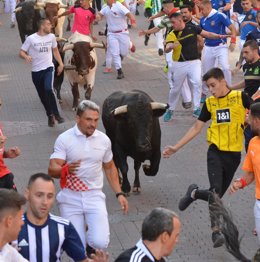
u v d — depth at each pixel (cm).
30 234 1061
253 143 1359
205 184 2009
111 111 1847
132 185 2006
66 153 1356
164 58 3812
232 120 1617
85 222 1377
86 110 1338
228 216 1237
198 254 1538
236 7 3556
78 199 1357
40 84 2614
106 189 1972
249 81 2009
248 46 1989
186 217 1759
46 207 1059
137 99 1802
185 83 2716
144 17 5078
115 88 3206
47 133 2573
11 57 3981
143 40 4278
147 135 1781
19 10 3788
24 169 2173
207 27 2838
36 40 2572
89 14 3444
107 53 3472
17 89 3269
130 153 1862
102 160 1379
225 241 1251
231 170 1642
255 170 1351
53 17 3650
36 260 1064
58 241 1072
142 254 936
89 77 2816
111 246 1597
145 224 944
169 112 2661
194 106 2681
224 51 2839
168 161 2219
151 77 3403
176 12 2591
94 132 1356
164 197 1906
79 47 2734
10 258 929
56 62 2839
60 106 2944
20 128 2645
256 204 1349
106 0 3466
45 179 1062
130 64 3694
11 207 913
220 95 1614
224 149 1622
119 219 1759
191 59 2600
